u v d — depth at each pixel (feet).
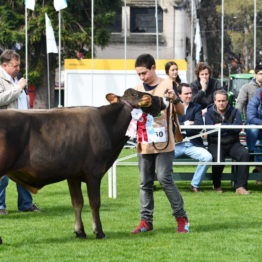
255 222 35.09
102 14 155.12
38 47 148.15
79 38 147.54
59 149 29.07
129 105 30.78
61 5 103.24
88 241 30.42
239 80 130.31
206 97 51.11
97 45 155.94
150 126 31.42
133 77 110.73
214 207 39.86
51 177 29.27
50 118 29.25
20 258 27.27
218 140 45.24
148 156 32.07
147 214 32.55
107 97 31.07
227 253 28.14
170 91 31.27
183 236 31.45
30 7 100.07
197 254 27.94
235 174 47.39
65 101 111.04
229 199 43.19
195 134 46.34
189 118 47.01
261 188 49.19
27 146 28.68
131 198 43.93
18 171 28.84
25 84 36.45
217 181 47.03
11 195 46.16
